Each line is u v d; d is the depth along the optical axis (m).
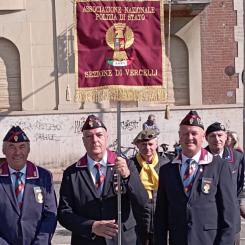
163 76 4.05
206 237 3.61
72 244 3.87
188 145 3.72
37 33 12.73
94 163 3.83
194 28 12.96
